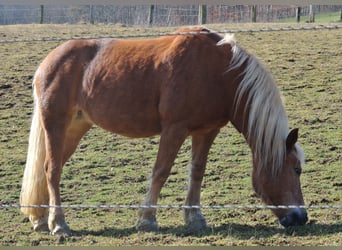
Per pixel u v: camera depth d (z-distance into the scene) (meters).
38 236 8.06
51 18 31.56
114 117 8.27
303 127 12.66
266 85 7.79
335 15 29.61
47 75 8.45
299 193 7.71
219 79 7.91
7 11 32.38
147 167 11.13
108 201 9.51
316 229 7.76
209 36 8.07
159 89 7.99
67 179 10.59
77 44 8.59
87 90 8.38
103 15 30.91
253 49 18.52
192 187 8.31
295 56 17.58
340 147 11.48
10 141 12.64
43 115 8.38
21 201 8.55
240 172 10.61
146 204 7.93
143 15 30.19
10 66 17.47
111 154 11.83
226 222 8.36
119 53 8.34
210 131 8.21
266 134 7.72
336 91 14.66
